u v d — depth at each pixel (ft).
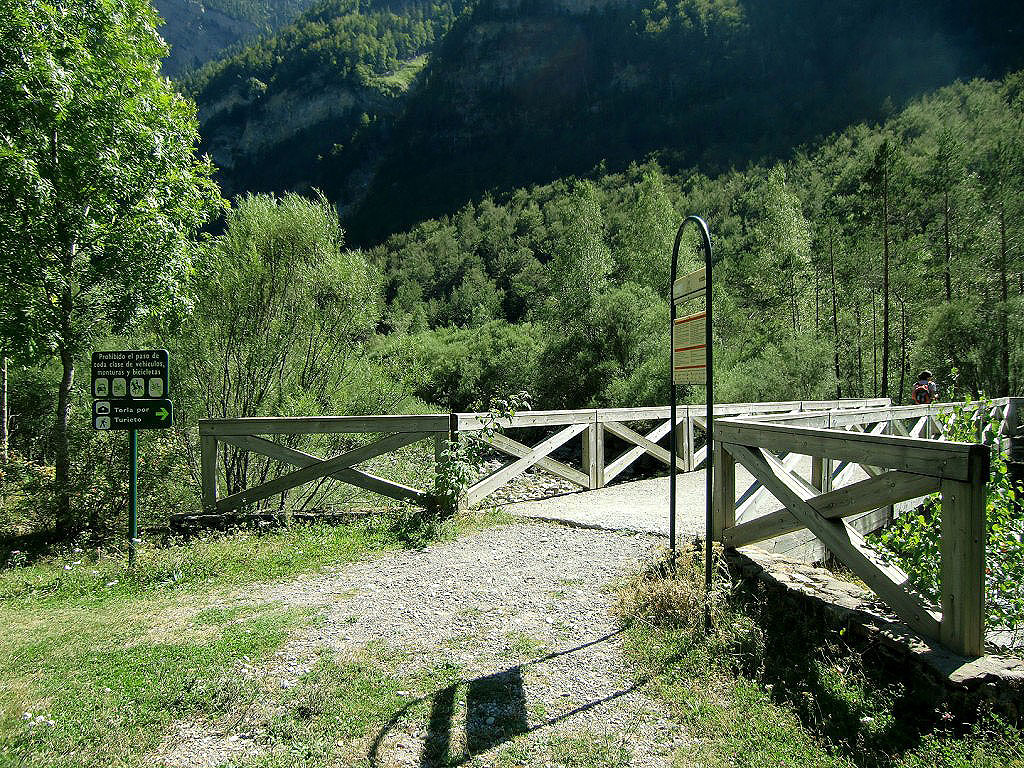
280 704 9.88
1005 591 12.12
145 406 18.74
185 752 8.70
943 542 9.95
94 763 8.42
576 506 23.39
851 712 9.45
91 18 21.99
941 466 9.80
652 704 9.88
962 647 9.64
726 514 15.49
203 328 27.43
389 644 12.05
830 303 91.40
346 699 9.98
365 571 16.56
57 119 20.48
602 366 63.10
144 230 22.17
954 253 77.56
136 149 22.50
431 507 21.67
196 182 25.16
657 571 14.93
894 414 21.65
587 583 15.19
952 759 8.13
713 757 8.54
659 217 87.97
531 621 13.05
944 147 76.13
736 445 15.05
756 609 12.64
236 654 11.66
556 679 10.65
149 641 12.35
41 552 19.85
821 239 92.58
